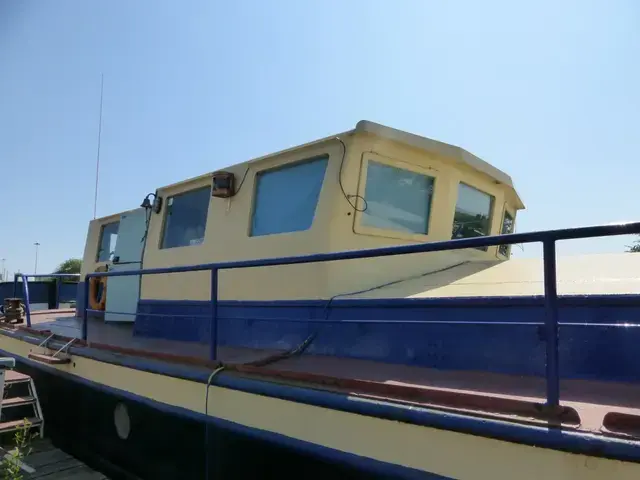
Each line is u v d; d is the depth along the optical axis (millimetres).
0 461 5199
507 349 2881
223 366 3703
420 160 4758
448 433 2363
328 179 4309
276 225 4758
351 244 4242
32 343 6703
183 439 3918
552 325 2172
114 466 4848
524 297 2850
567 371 2697
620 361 2561
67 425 5707
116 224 8703
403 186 4695
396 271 4516
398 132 4441
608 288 2875
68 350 5699
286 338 4152
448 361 3084
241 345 4555
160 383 4215
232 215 5145
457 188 5129
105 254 8859
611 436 1940
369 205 4402
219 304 4941
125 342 5430
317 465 2908
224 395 3582
